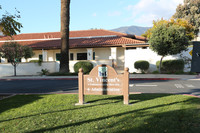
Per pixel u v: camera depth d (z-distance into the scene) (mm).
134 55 17234
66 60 16750
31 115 4758
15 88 10203
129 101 6039
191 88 8633
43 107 5531
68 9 16547
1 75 18703
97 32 26734
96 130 3551
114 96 7070
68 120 4227
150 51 16844
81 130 3590
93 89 5867
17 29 6992
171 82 10828
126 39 21125
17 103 6176
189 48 15828
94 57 22172
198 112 4488
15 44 17234
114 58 19781
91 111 4906
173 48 13773
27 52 17906
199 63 3674
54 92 8461
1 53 16938
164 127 3598
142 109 4922
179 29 13977
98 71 5844
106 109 5051
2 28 6707
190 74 14641
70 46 20734
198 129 3455
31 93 8281
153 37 14484
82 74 5906
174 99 6059
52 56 23188
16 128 3850
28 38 26344
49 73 18469
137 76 13789
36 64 18375
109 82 5797
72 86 10266
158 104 5418
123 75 5730
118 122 3957
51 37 25938
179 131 3393
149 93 7461
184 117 4148
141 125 3721
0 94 8031
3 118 4609
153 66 16812
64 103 5969
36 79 14648
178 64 15312
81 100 5895
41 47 21328
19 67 18578
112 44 19391
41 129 3729
